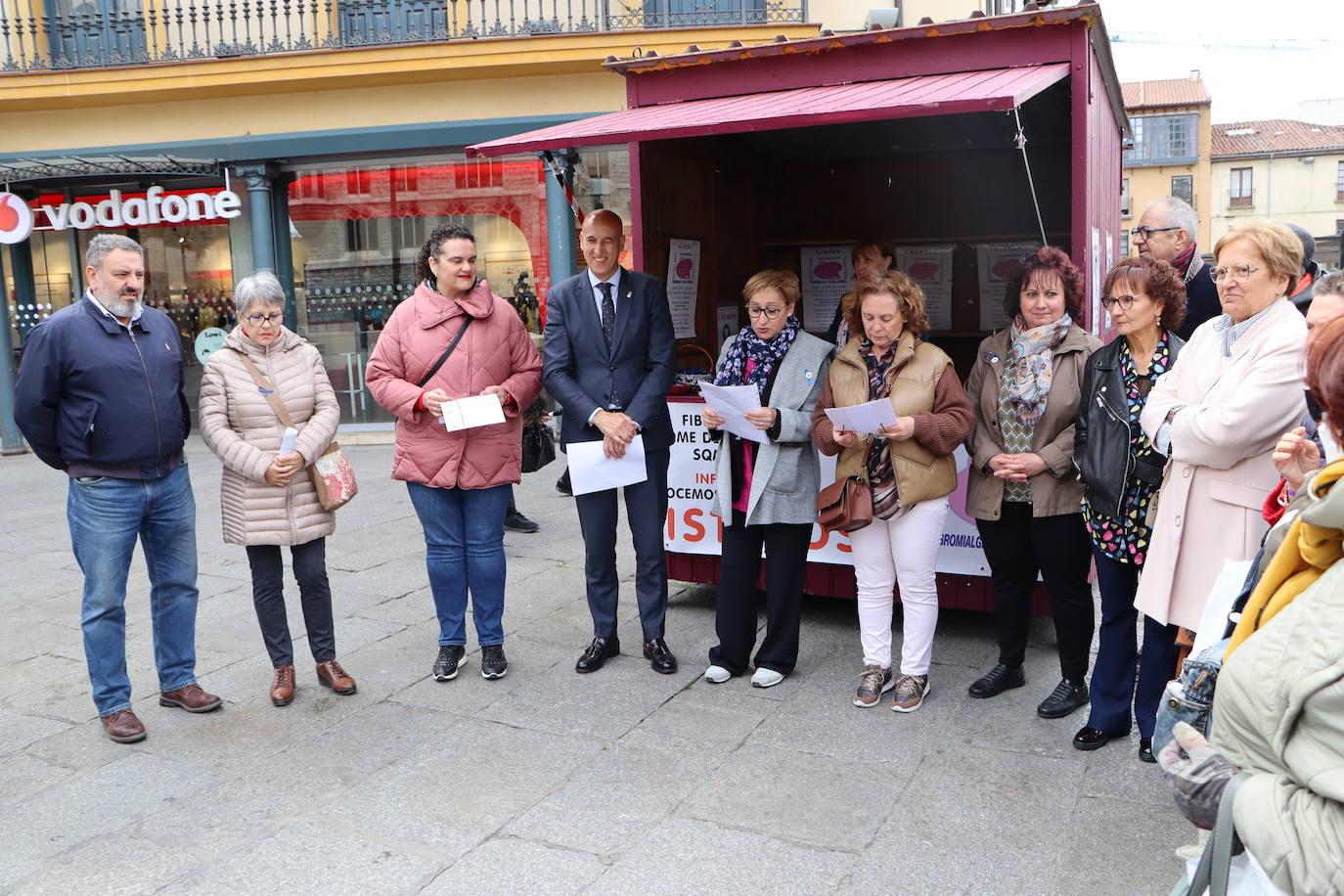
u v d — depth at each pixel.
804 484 4.03
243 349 3.99
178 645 4.03
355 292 11.87
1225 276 2.92
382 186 11.59
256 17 11.39
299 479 4.05
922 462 3.75
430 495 4.20
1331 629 1.39
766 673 4.17
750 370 4.07
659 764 3.49
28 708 4.10
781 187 6.54
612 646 4.47
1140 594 3.16
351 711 4.00
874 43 4.50
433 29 11.11
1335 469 1.49
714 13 10.48
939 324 6.46
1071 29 4.19
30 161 10.73
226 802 3.29
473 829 3.08
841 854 2.90
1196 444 2.91
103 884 2.83
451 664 4.29
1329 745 1.39
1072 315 3.71
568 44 10.44
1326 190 49.81
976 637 4.68
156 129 11.50
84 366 3.62
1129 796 3.17
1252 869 1.54
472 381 4.14
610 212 4.29
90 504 3.69
